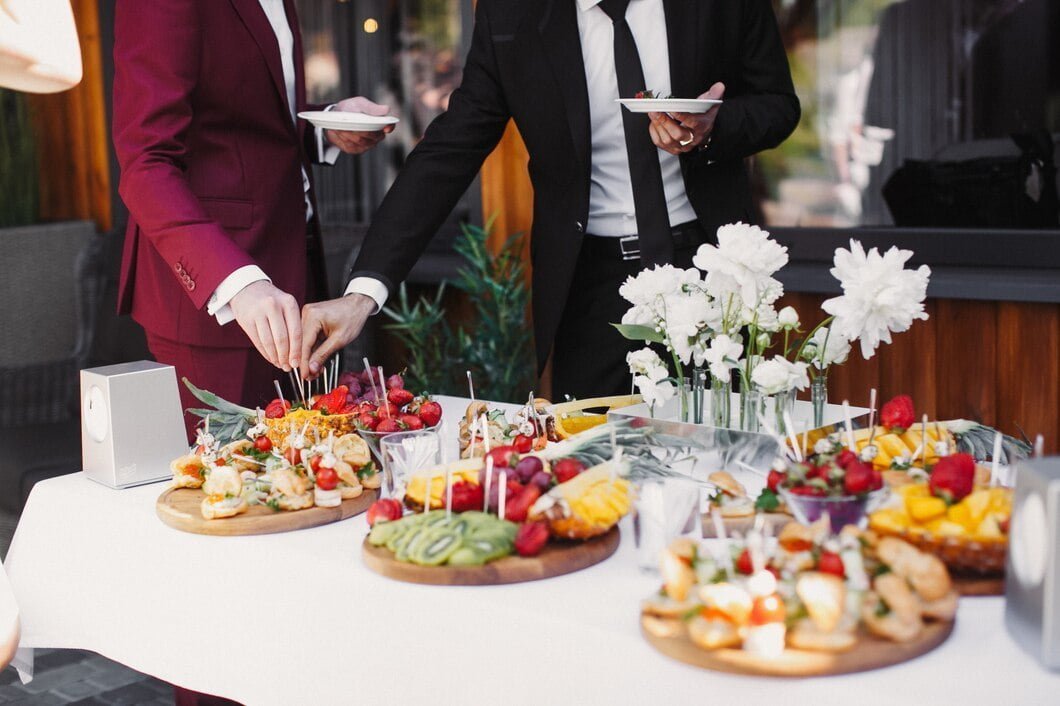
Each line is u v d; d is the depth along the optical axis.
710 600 1.21
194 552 1.72
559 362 2.76
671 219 2.58
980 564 1.35
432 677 1.46
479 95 2.69
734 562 1.26
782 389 1.81
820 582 1.19
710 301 1.97
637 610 1.36
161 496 1.85
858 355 3.43
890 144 3.52
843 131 3.59
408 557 1.49
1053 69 3.25
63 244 4.94
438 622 1.44
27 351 4.88
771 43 2.66
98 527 1.88
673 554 1.27
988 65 3.34
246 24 2.29
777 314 1.96
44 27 1.34
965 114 3.39
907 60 3.46
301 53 2.50
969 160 3.40
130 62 2.21
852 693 1.15
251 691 1.66
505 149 4.07
